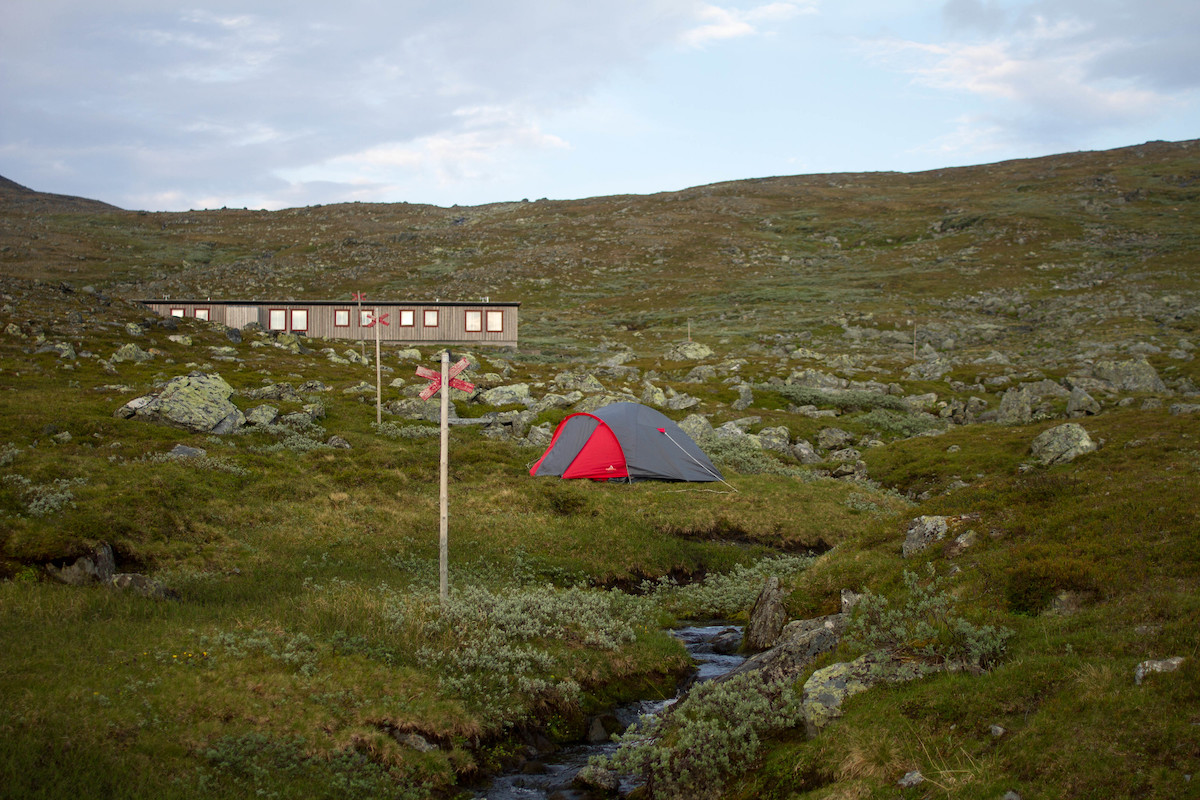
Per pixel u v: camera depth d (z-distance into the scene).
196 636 12.96
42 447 24.14
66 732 9.44
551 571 22.00
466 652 14.05
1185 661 8.30
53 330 40.91
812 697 10.43
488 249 157.50
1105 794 7.17
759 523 27.14
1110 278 105.88
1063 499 14.82
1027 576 11.80
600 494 28.17
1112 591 10.86
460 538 23.25
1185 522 12.02
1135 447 23.12
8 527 17.17
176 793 8.89
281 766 10.02
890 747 8.90
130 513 19.58
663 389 52.59
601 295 124.38
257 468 25.94
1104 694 8.29
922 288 112.50
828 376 58.25
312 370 44.38
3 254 133.12
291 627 13.91
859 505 29.33
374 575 19.14
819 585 16.72
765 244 154.62
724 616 20.56
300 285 128.25
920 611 11.66
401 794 10.27
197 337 47.25
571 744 13.09
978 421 46.97
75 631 12.57
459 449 32.25
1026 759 7.89
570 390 47.00
